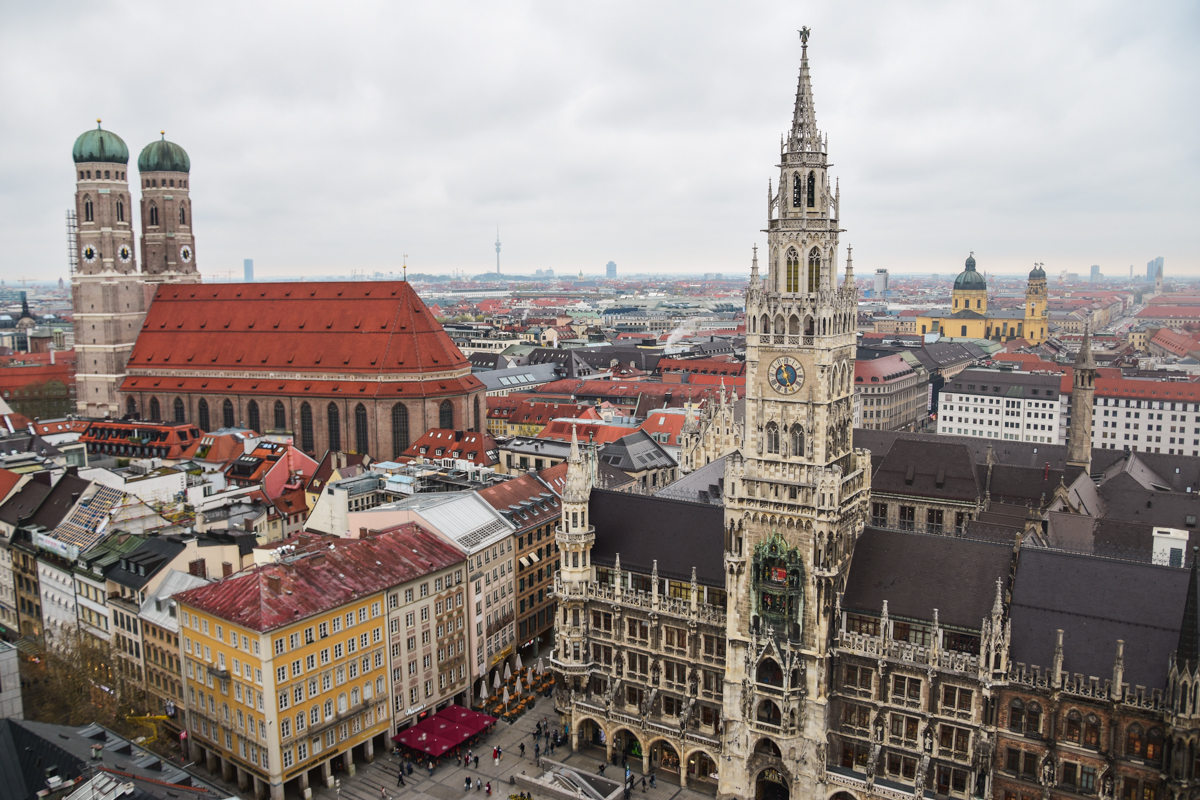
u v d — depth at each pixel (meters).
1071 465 146.12
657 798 97.00
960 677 83.00
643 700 103.38
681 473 149.12
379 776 100.88
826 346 86.25
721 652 97.69
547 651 134.00
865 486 96.62
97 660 111.19
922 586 89.44
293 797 96.25
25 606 137.25
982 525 126.50
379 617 103.81
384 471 165.00
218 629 96.94
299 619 94.38
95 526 129.50
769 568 91.44
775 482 89.06
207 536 123.19
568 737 109.19
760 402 90.50
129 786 68.75
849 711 90.12
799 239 88.06
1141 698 75.75
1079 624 81.75
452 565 112.94
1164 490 148.12
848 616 91.75
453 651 114.75
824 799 90.06
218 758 101.31
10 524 139.00
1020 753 81.88
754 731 92.56
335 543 110.81
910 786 86.06
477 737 109.19
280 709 93.38
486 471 152.25
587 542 106.94
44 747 76.44
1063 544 111.12
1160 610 79.56
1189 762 73.25
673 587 102.75
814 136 87.31
